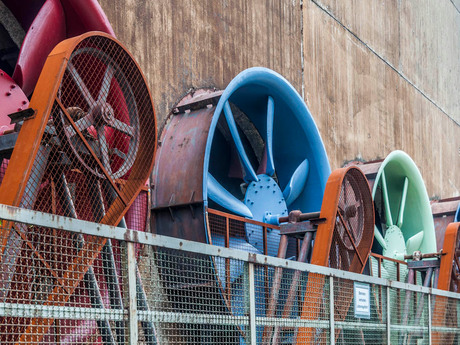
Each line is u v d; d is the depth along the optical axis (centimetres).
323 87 1756
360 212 1163
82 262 524
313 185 1441
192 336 624
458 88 2961
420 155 2445
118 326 558
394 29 2300
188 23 1256
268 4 1541
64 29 873
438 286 1514
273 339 732
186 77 1231
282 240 1084
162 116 1145
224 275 679
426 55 2592
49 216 480
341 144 1828
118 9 1086
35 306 474
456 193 2823
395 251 1734
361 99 1988
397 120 2258
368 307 951
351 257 1109
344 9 1925
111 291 555
